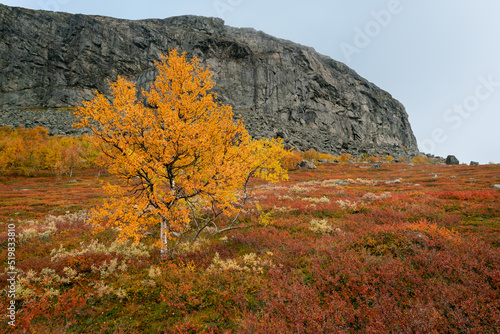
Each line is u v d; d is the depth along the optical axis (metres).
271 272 7.43
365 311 5.05
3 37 129.25
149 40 156.25
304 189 28.11
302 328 4.66
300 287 6.14
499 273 5.82
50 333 5.53
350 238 9.61
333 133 175.50
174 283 7.37
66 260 9.08
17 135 75.44
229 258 9.18
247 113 147.50
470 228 10.40
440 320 4.51
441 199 17.48
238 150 9.03
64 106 127.31
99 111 7.84
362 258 7.61
